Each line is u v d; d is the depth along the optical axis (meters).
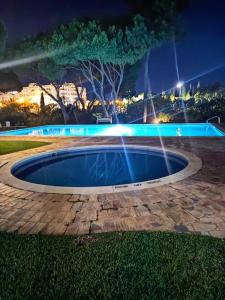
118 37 20.02
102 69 23.61
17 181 5.78
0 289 2.25
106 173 8.01
